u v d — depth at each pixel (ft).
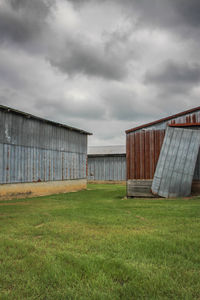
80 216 24.76
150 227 19.49
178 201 36.11
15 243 15.56
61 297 8.89
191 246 14.39
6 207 33.71
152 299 8.60
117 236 16.74
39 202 40.45
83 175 74.43
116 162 105.40
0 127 45.44
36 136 55.36
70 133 69.36
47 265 11.65
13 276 10.73
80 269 11.23
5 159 46.21
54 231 18.54
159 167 45.14
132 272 10.78
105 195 52.85
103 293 9.02
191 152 43.09
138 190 47.03
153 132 47.55
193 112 44.91
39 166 55.77
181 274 10.74
